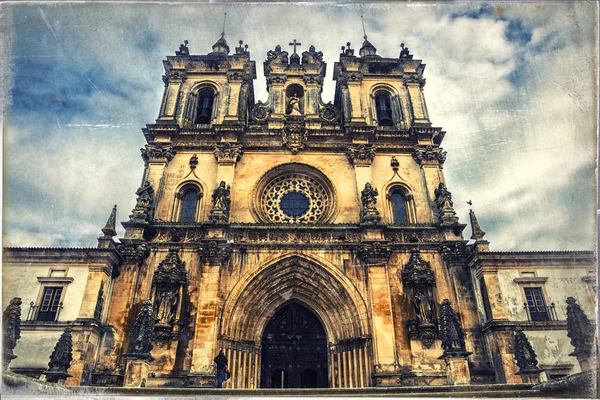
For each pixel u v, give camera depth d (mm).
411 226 33906
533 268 28125
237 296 30297
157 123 39219
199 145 38531
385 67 44500
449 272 31766
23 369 24516
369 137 39156
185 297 30328
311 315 33312
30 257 27531
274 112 40781
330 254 32219
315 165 37750
